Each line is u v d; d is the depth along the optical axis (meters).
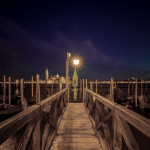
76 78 12.90
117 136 2.05
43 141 2.72
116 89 24.52
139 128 1.34
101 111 3.35
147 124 1.21
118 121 1.99
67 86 10.16
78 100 14.75
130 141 1.63
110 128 5.02
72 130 4.44
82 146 3.40
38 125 2.18
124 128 1.78
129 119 1.57
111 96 13.24
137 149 1.59
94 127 4.37
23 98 16.67
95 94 4.27
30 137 1.94
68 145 3.44
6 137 1.17
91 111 5.46
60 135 4.04
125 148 3.73
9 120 1.31
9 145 4.53
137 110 14.81
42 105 2.41
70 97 18.31
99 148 3.30
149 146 3.89
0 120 10.82
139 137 4.31
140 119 1.35
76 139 3.78
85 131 4.35
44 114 2.77
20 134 5.38
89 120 5.58
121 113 1.83
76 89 13.02
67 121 5.45
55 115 4.07
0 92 31.91
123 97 21.78
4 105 16.42
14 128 1.32
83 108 8.16
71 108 8.17
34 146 2.01
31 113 1.80
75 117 6.06
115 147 2.10
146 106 15.58
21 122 1.48
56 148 3.29
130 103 17.80
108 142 2.76
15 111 13.22
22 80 16.78
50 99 3.12
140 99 19.44
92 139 3.78
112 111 2.30
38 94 4.95
